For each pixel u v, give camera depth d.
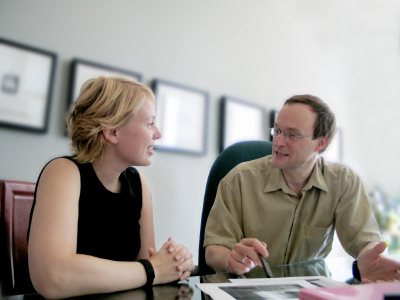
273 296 0.58
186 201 1.92
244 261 0.82
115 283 0.62
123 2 1.77
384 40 3.02
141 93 0.80
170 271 0.71
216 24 2.19
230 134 2.14
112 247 0.84
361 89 3.08
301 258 1.17
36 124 1.45
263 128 2.35
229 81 2.21
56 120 1.52
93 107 0.78
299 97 1.12
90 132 0.77
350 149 2.97
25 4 1.47
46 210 0.66
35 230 0.64
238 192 1.19
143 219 0.98
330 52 2.94
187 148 1.93
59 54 1.55
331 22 2.85
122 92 0.79
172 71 1.93
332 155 2.79
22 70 1.44
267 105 2.42
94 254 0.81
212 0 2.18
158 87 1.84
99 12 1.68
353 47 3.04
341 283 0.71
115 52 1.72
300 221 1.16
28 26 1.47
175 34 1.97
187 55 2.01
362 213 1.11
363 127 3.06
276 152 1.09
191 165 1.95
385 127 2.96
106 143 0.80
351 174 1.17
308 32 2.79
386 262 0.76
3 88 1.38
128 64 1.76
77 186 0.75
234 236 1.11
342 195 1.15
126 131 0.78
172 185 1.86
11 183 1.04
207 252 1.05
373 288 0.47
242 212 1.18
